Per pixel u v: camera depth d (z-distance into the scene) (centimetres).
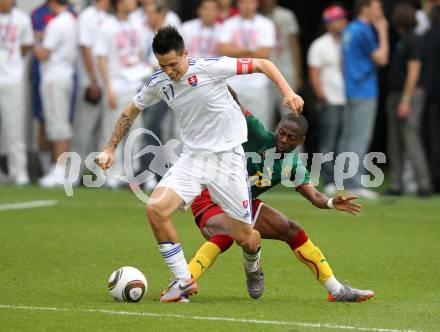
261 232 2753
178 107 2638
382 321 2470
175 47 2542
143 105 2703
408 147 5300
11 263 3291
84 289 2859
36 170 5891
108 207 4750
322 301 2755
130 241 3822
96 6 5316
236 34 5234
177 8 6247
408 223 4453
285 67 5681
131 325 2352
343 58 5288
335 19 5319
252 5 5219
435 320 2497
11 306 2570
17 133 5472
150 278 3078
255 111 5372
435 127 5491
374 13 5269
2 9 5356
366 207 4962
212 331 2309
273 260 3478
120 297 2648
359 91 5281
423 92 5228
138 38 5297
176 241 2652
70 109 5500
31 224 4191
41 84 5406
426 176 5331
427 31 5350
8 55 5375
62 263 3316
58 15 5369
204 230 2791
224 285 2998
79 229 4091
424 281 3111
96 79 5353
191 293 2673
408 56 5169
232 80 5341
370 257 3562
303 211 4812
